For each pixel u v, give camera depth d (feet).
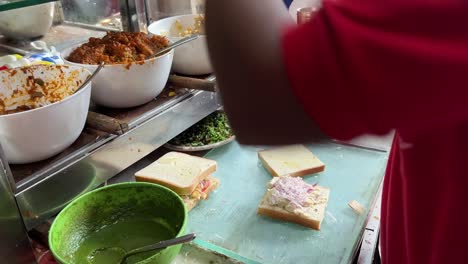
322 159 3.00
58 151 2.16
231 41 0.99
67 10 3.57
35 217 2.03
